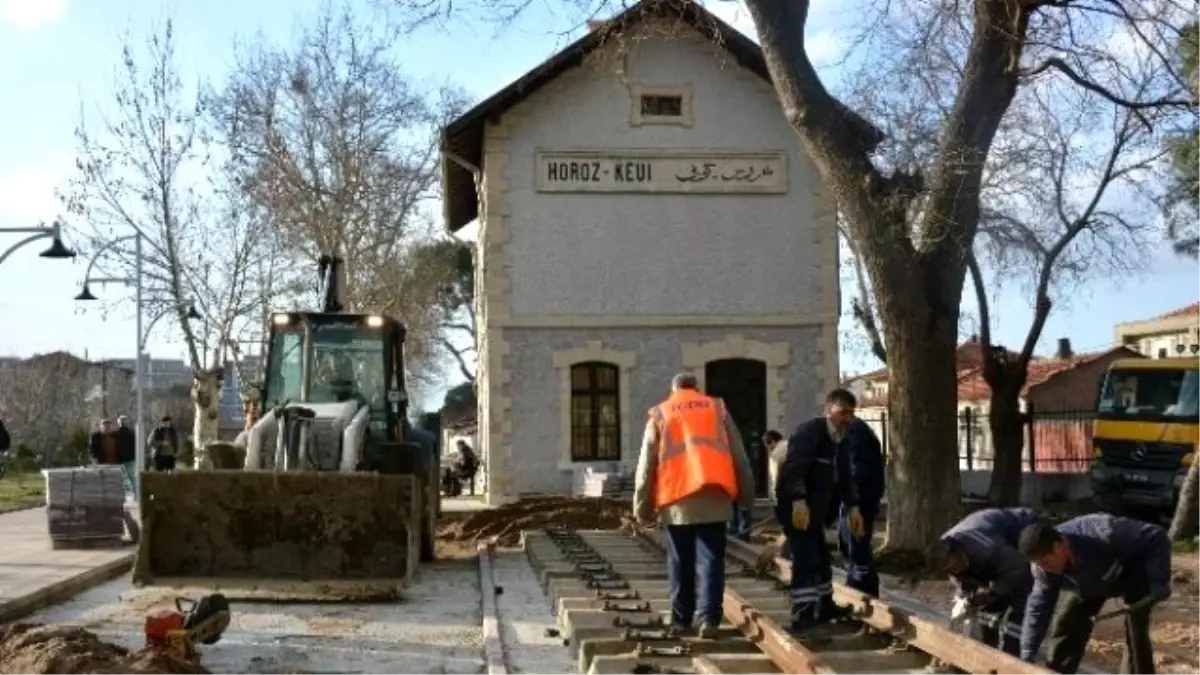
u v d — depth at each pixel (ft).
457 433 211.82
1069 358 156.15
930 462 50.67
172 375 268.62
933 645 28.25
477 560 58.54
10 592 41.75
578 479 84.69
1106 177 85.56
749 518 58.70
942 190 50.80
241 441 53.26
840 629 32.07
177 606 33.55
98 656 28.32
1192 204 85.81
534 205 86.17
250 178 112.78
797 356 86.94
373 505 44.42
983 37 50.19
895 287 50.96
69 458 168.76
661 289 86.53
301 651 34.55
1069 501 93.15
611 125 86.74
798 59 50.96
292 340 55.72
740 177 87.35
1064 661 25.40
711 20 73.15
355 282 116.67
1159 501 79.77
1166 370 81.10
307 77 115.03
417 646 35.65
